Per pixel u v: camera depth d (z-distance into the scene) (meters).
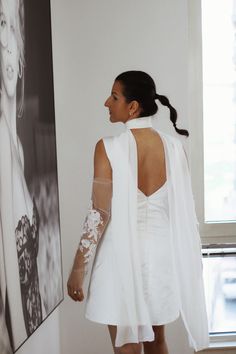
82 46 2.34
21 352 1.66
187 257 2.08
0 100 1.33
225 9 2.52
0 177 1.32
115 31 2.34
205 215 2.60
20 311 1.46
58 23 2.29
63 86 2.33
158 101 2.31
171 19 2.34
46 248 1.79
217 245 2.54
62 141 2.34
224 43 2.54
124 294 1.96
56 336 2.31
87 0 2.32
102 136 2.36
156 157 2.03
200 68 2.51
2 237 1.32
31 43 1.65
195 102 2.52
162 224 2.03
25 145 1.56
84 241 1.96
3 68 1.37
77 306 2.43
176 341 2.46
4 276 1.33
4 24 1.38
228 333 2.60
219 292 2.59
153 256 2.00
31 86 1.64
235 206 2.59
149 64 2.35
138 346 2.02
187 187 2.10
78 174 2.37
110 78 2.35
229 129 2.57
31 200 1.61
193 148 2.54
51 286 1.85
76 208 2.38
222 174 2.59
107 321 1.96
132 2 2.34
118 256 1.96
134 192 1.98
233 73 2.55
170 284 2.04
